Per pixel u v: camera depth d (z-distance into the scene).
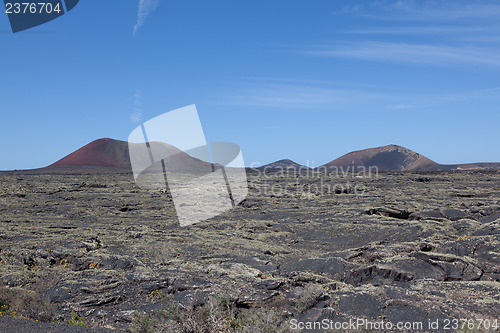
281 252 17.36
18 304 10.52
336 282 11.45
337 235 20.25
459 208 24.83
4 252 15.30
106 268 13.59
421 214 23.38
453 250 14.04
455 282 10.77
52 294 11.08
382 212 24.95
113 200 34.25
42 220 24.56
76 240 17.59
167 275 11.84
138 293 10.93
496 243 13.77
